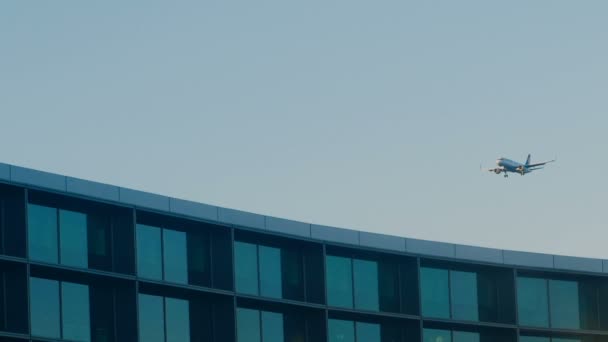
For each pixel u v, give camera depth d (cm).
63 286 6481
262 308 7075
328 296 7244
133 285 6512
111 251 6588
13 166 6253
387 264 7469
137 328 6469
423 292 7538
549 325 7788
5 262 6150
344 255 7356
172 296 6800
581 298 7912
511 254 7719
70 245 6488
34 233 6391
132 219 6550
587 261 7862
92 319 6531
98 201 6456
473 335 7656
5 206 6297
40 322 6372
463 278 7675
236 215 6912
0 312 6241
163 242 6769
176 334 6775
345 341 7312
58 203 6475
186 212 6738
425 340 7544
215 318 6888
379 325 7438
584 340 7875
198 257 6881
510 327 7619
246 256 7025
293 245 7194
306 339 7162
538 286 7844
